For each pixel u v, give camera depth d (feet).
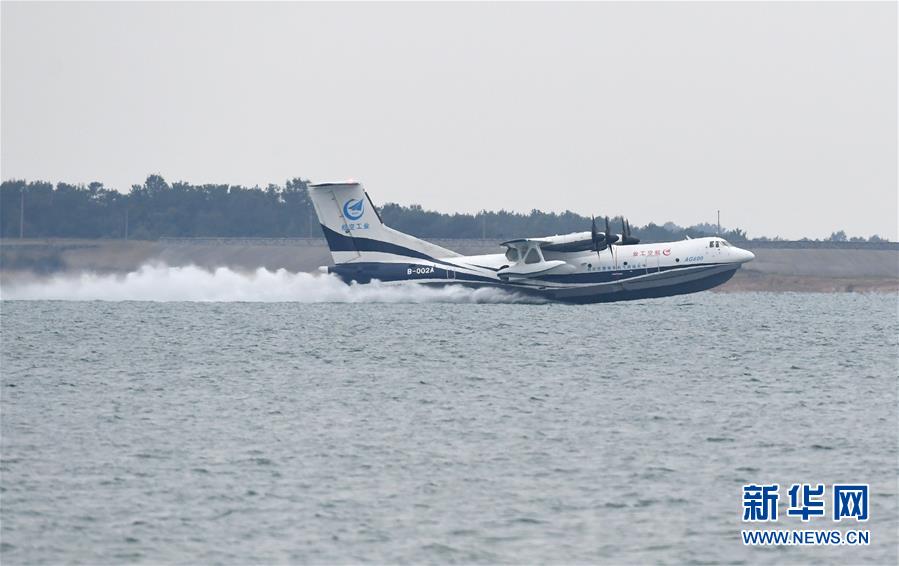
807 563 236.84
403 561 234.99
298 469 306.96
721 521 262.26
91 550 240.12
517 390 446.60
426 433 355.36
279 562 234.17
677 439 346.33
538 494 282.56
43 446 335.26
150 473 302.25
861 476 301.02
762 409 400.26
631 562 236.22
